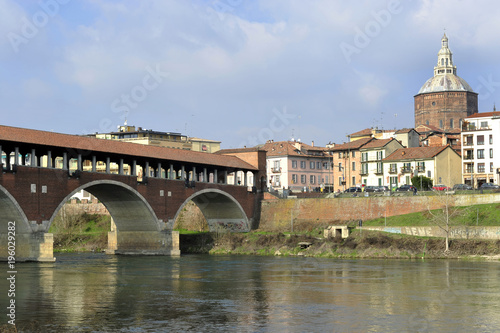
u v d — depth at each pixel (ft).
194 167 437.99
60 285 254.06
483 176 513.45
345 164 575.79
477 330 174.60
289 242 407.44
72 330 175.11
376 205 429.79
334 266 318.65
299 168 623.36
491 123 515.09
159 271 304.50
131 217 415.85
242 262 349.00
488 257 342.85
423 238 369.09
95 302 215.51
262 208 483.51
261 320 186.80
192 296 228.02
